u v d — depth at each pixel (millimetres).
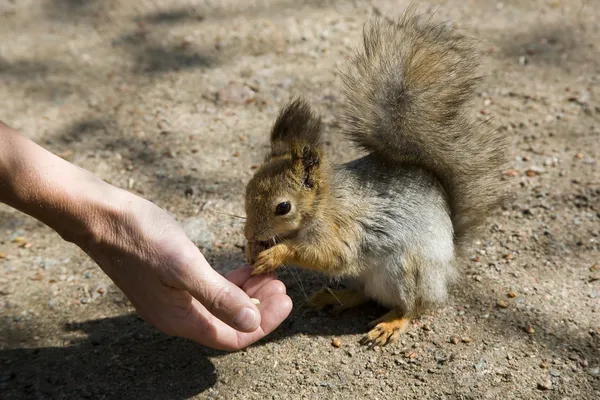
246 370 1216
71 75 1552
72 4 1690
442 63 1247
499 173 1287
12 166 1156
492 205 1282
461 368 1206
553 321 1236
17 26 1646
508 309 1249
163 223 1161
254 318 1144
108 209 1159
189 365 1222
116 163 1421
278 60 1562
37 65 1570
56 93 1523
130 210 1161
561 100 1471
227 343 1190
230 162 1417
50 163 1168
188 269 1144
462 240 1283
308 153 1240
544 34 1578
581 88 1486
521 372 1200
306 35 1603
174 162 1420
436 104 1241
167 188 1390
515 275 1279
